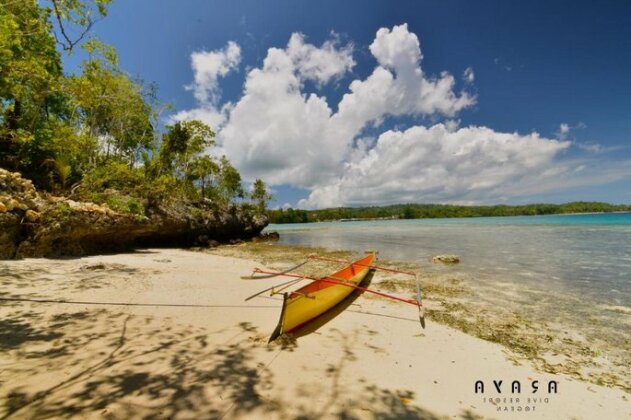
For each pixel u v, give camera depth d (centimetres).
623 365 504
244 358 463
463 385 428
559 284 1026
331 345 541
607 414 376
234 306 730
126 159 2652
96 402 327
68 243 1353
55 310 612
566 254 1620
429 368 472
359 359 489
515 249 1881
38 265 1040
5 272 886
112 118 2436
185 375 399
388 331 624
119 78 2247
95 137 2233
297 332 595
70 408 313
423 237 3019
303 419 328
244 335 554
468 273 1220
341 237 3497
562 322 691
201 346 495
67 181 1869
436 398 391
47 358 418
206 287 909
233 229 3123
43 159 1848
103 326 549
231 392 368
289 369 439
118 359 430
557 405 390
